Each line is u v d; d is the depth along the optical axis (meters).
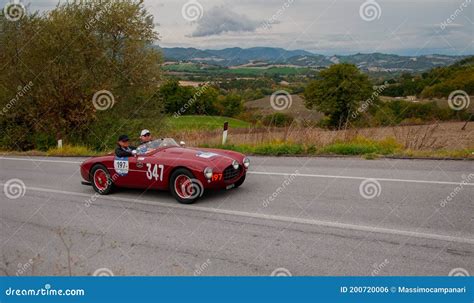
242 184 8.84
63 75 24.08
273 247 5.39
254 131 15.09
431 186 7.53
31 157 18.08
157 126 27.09
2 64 25.27
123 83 26.77
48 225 7.20
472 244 4.96
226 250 5.45
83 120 24.38
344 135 13.12
